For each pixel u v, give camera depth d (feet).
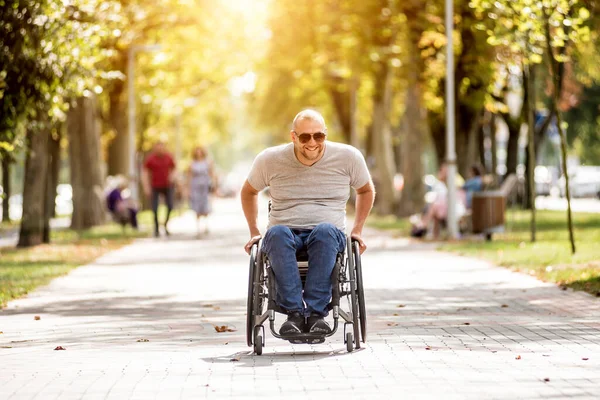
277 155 30.32
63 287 52.21
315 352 30.55
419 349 30.71
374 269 59.62
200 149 100.99
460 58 100.48
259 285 29.84
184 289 50.83
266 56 144.25
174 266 65.16
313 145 29.63
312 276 29.30
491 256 65.36
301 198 30.40
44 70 59.98
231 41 127.54
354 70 112.88
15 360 29.81
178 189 172.04
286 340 30.60
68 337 34.65
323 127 29.73
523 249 68.95
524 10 61.67
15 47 58.90
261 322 29.60
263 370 27.32
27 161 85.56
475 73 100.27
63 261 68.64
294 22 140.26
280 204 30.55
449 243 80.94
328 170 30.37
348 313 30.04
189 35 127.13
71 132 112.37
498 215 81.35
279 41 141.79
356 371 26.96
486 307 41.37
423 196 126.41
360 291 30.50
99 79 74.28
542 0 60.95
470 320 37.45
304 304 29.96
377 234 98.22
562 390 23.97
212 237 99.45
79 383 25.82
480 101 102.32
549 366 27.35
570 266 55.31
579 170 203.00
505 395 23.43
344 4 112.47
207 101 191.83
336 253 29.53
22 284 52.65
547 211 133.69
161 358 29.78
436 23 99.40
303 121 29.63
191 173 100.48
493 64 99.19
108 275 59.11
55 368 28.25
